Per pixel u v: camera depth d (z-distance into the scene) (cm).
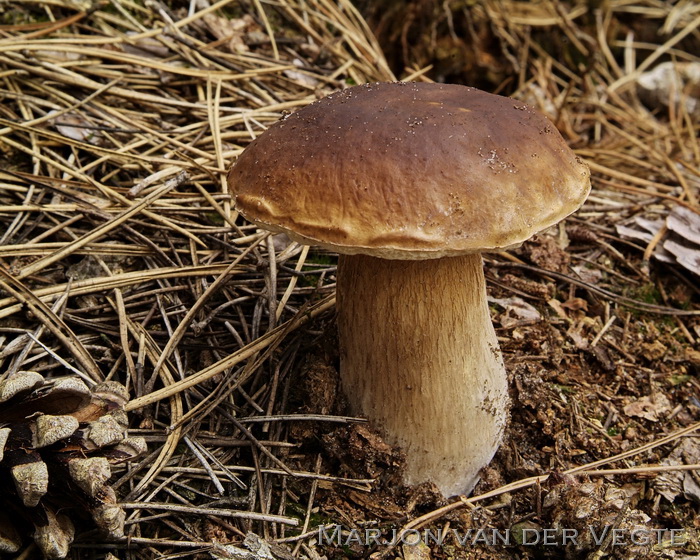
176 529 20
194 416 23
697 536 22
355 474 22
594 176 37
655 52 53
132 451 19
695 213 32
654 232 32
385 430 21
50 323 23
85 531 19
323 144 18
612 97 47
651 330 29
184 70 32
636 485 24
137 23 34
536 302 29
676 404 27
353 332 21
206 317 25
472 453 22
